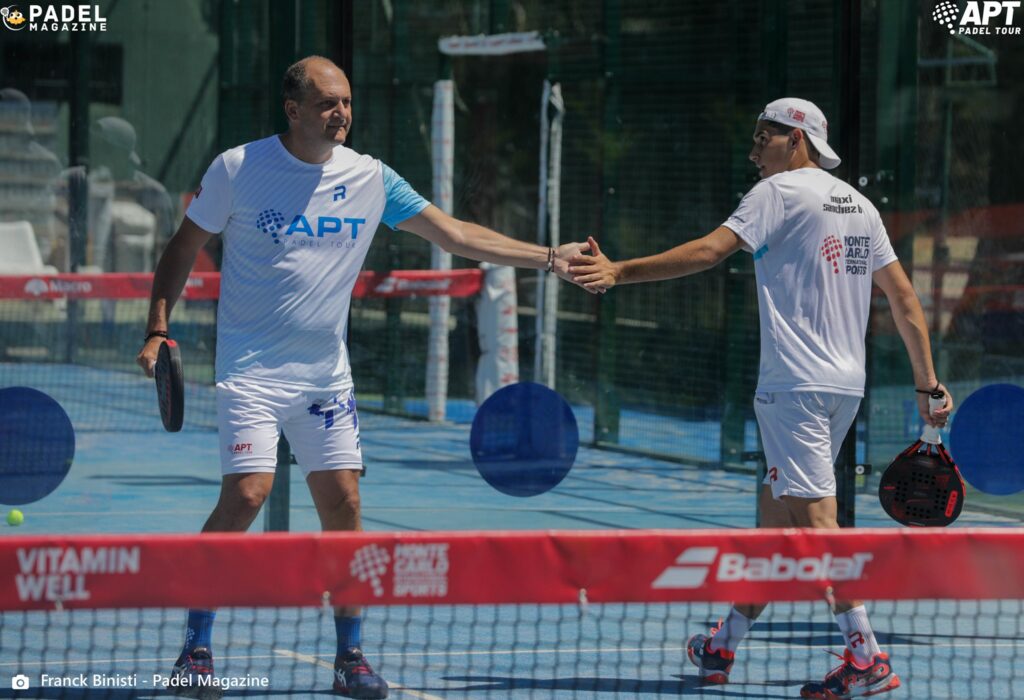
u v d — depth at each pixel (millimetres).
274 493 17312
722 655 13672
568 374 28188
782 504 14352
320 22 21141
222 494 13070
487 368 28297
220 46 28234
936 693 13383
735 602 9945
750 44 25547
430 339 28578
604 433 28203
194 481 23781
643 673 13984
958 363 25000
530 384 22672
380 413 28812
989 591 10133
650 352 27516
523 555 9656
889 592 10109
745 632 13719
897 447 24922
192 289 23828
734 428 26375
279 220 12977
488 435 22609
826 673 14164
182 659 12914
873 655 13172
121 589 9219
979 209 24734
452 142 29203
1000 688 13570
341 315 13391
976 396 22266
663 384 27375
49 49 28141
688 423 27094
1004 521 22172
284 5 17672
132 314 28375
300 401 13234
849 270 13641
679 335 27109
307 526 20703
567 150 28188
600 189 27828
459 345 28516
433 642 15078
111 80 28469
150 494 22672
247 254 13047
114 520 20797
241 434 12984
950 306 25000
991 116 24734
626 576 9797
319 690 13094
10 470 21172
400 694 12977
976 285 24828
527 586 9672
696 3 26250
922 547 10117
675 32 26625
